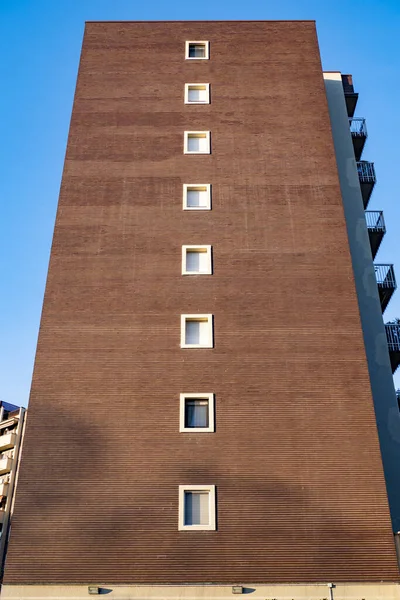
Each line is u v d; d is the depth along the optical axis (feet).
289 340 86.79
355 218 112.78
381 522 74.08
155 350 85.87
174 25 124.16
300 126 109.70
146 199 100.48
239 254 94.73
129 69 117.08
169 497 75.31
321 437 79.46
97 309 89.40
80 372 84.17
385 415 94.07
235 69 117.80
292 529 73.41
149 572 70.85
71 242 95.66
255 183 102.53
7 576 70.54
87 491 75.72
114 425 80.18
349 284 92.07
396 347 100.53
